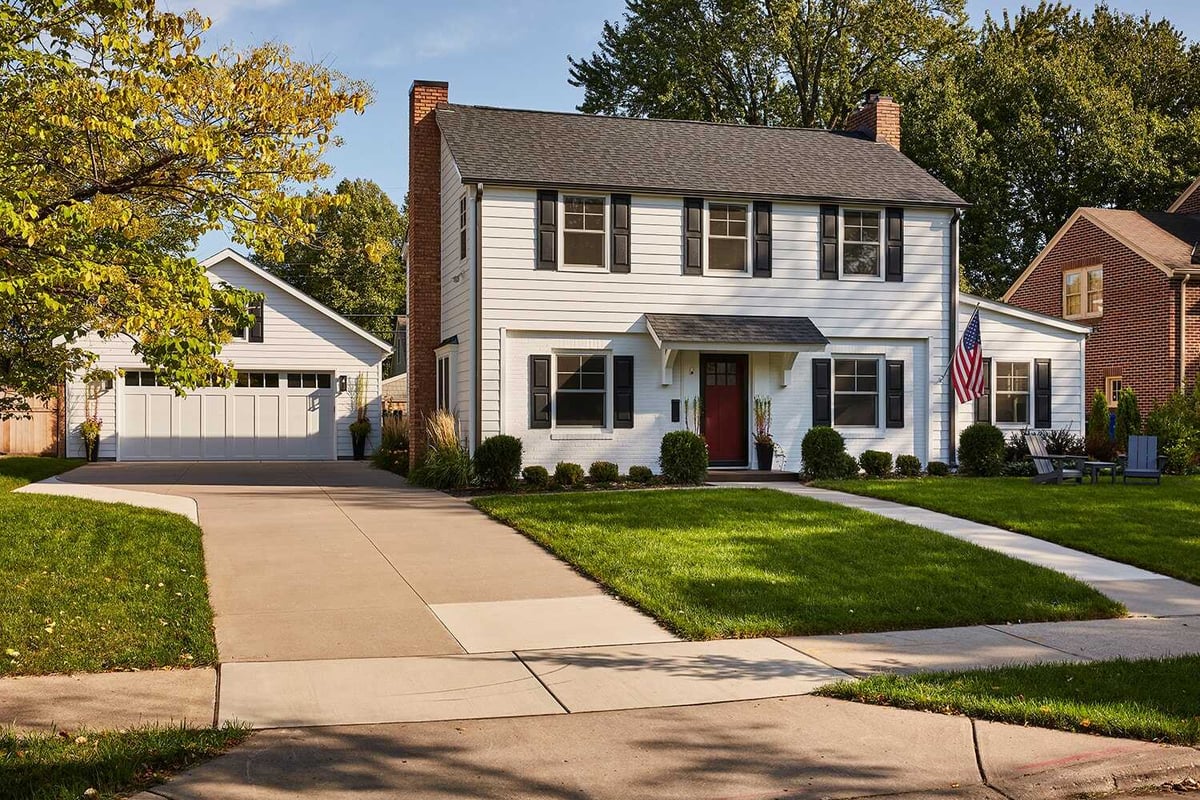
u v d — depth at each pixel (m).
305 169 10.59
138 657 7.52
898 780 5.59
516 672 7.49
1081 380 24.70
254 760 5.68
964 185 37.88
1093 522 14.27
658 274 21.50
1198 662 7.82
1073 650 8.31
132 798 5.12
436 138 24.03
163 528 13.03
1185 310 27.70
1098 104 38.69
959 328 23.91
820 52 39.12
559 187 20.66
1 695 6.70
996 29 47.94
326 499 17.61
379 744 5.99
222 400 30.00
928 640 8.60
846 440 22.83
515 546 12.65
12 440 29.25
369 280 54.62
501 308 20.55
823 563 11.27
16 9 9.55
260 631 8.56
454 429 20.83
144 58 9.91
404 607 9.48
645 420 21.52
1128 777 5.74
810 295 22.50
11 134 10.02
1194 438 23.25
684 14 39.47
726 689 7.11
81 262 8.90
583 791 5.37
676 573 10.62
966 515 14.96
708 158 23.25
